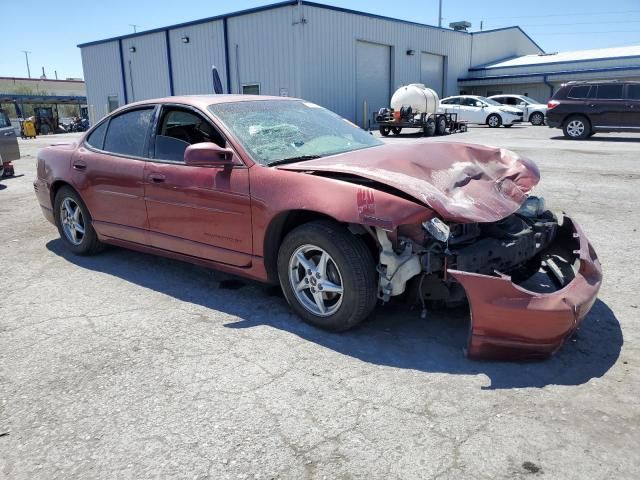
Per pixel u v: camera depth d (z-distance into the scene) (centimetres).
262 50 2442
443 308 386
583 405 268
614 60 3125
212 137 414
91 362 325
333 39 2466
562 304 291
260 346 340
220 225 391
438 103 2230
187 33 2742
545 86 3459
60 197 537
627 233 575
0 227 681
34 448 249
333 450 241
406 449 240
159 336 358
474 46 3656
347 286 332
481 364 310
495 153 428
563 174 961
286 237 356
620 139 1683
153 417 268
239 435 253
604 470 223
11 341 355
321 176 344
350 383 294
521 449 237
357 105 2691
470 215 309
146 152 449
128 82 3155
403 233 319
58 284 464
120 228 477
